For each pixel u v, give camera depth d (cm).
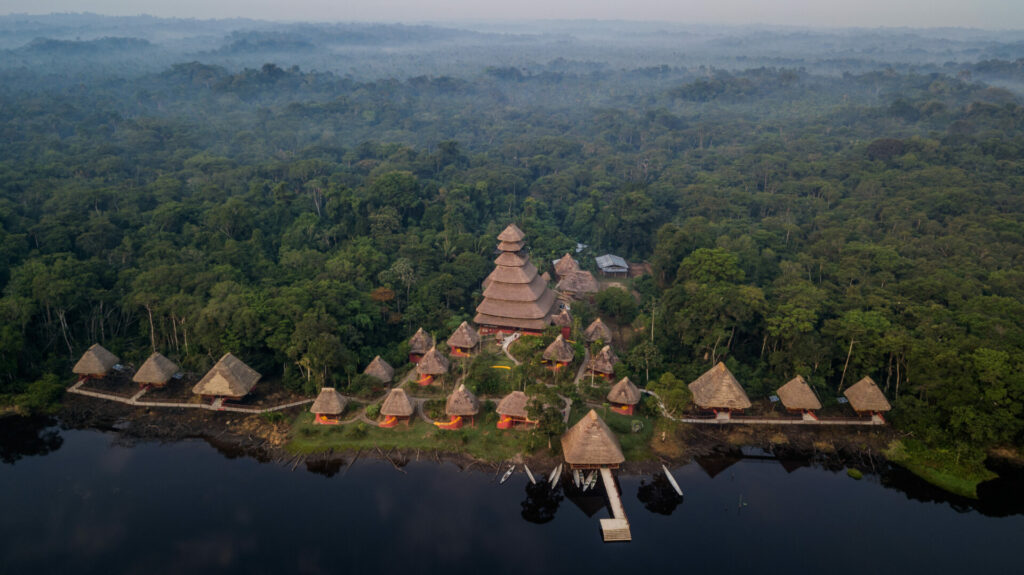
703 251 8888
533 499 5809
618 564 5138
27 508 5644
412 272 9756
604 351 7494
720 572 5059
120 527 5428
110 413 6925
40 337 7881
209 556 5128
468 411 6494
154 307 8075
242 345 7600
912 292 8206
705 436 6638
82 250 9619
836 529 5544
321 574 4981
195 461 6288
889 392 7269
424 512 5650
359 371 7681
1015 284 8388
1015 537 5488
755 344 8212
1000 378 6247
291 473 6122
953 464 6209
